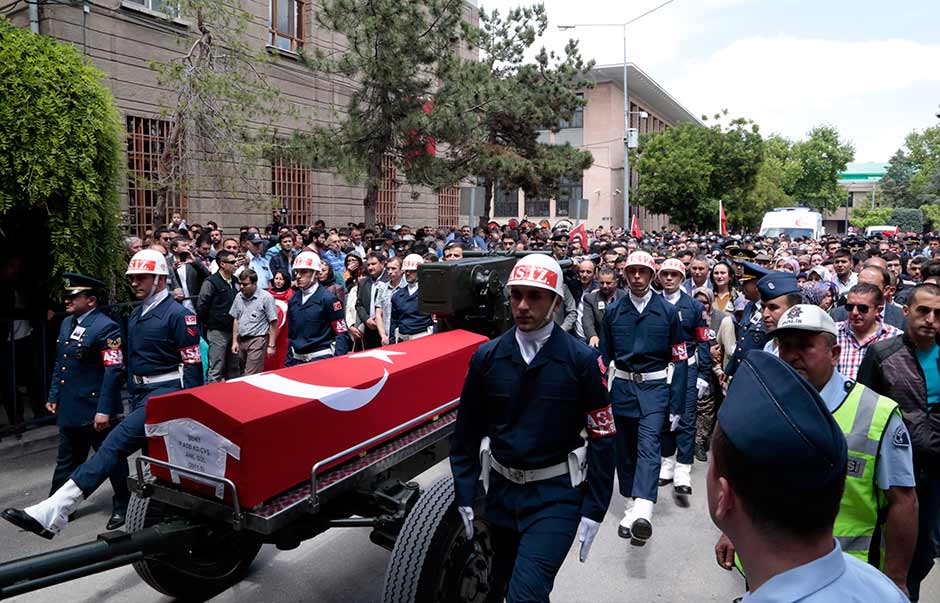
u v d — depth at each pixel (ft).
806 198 216.33
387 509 11.78
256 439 10.09
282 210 56.34
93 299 17.72
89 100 22.58
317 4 54.75
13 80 20.70
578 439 10.40
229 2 46.42
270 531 9.95
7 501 18.57
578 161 76.18
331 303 24.44
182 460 10.82
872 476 8.64
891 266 31.53
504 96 56.90
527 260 10.26
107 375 16.76
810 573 3.70
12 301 24.14
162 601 13.78
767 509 3.74
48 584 8.98
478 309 16.94
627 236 65.57
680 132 120.16
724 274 24.68
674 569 15.11
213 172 46.70
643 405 17.07
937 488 11.21
